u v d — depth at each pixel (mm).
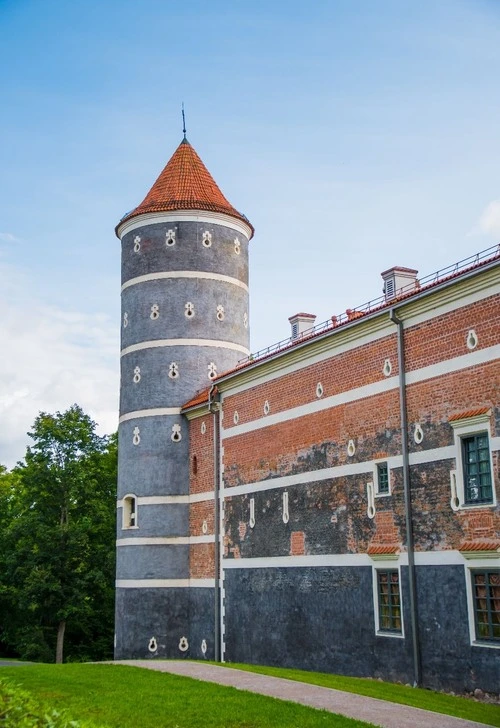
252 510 34312
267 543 32969
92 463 56469
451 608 23484
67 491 55156
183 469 40656
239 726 17703
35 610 53438
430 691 23312
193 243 43125
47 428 55219
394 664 25422
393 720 18062
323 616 29047
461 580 23234
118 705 19859
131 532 40812
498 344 22828
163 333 42156
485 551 22312
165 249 43000
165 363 41812
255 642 33062
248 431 35250
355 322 28031
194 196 43938
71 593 52531
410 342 26156
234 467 36156
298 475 31344
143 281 43062
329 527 29219
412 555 25016
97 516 55219
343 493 28641
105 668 26766
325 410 30109
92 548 54938
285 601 31375
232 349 42938
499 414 22516
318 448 30297
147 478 40875
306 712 18703
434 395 24938
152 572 39781
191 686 22391
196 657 37969
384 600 26438
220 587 36344
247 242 45906
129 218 44062
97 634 59500
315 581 29703
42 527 52844
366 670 26625
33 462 55375
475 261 23578
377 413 27359
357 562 27594
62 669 26656
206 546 38156
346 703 20078
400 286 29938
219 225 43906
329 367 30156
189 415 40719
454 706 20453
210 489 38281
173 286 42594
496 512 22312
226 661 35094
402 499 25859
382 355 27406
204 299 42656
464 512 23359
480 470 23219
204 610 37750
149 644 39062
